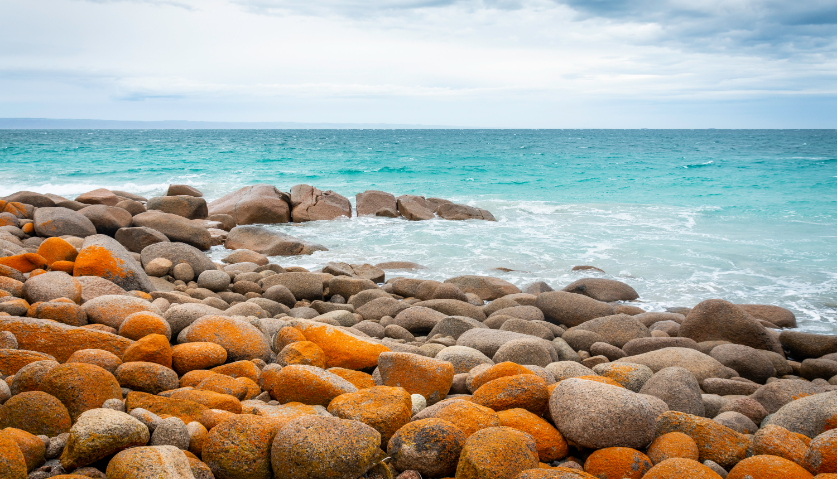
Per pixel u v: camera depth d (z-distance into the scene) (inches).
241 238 543.8
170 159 1524.4
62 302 229.6
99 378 151.2
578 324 348.8
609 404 141.5
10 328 189.9
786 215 730.2
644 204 816.3
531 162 1499.8
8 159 1471.5
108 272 317.1
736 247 555.5
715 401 200.5
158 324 211.0
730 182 1071.6
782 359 283.7
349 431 126.3
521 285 437.1
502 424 148.0
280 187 1031.6
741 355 265.3
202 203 644.1
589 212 753.6
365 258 512.1
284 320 258.5
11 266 316.8
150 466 108.1
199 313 234.1
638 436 141.3
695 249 547.2
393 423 144.1
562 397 150.9
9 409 135.9
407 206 708.7
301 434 122.7
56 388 145.2
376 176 1177.4
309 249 527.2
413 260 505.7
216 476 126.4
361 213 725.9
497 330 262.4
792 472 128.0
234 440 126.3
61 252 350.6
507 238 592.7
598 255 524.4
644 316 350.6
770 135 4726.9
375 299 343.9
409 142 2883.9
